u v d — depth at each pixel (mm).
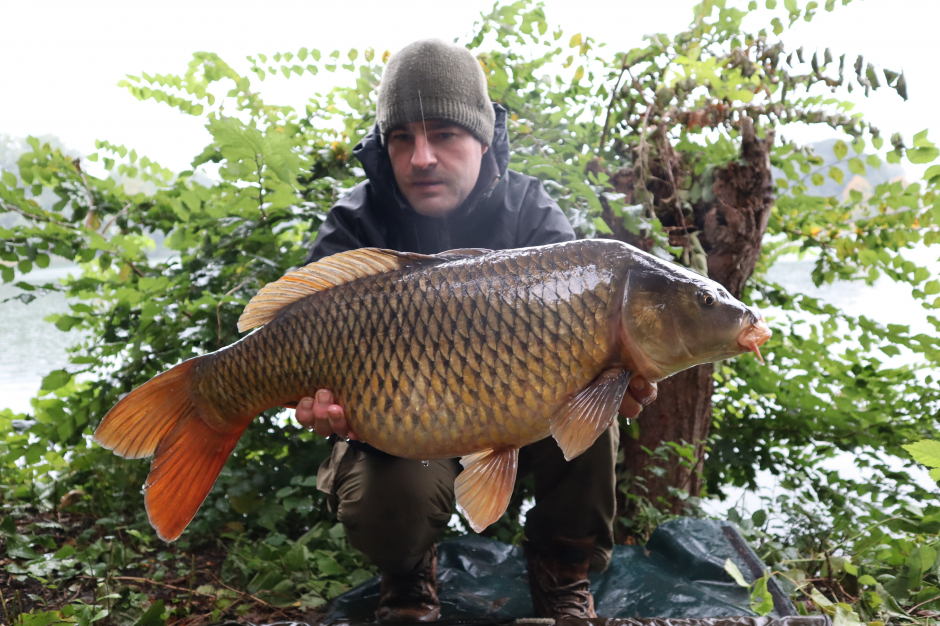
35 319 9789
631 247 1494
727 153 3150
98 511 2730
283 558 2299
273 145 2680
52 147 3043
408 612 1995
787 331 3383
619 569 2287
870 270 3357
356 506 1868
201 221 2896
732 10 3078
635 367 1464
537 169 2807
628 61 3211
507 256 1490
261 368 1564
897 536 2531
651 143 3033
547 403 1455
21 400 4508
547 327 1439
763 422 3264
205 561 2451
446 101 1888
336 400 1535
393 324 1484
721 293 1440
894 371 3117
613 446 1906
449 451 1497
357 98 3258
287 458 2748
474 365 1451
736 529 2400
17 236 2670
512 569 2373
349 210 2080
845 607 2004
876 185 3260
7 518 2475
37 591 2156
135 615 1998
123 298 2701
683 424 2891
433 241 2078
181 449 1611
